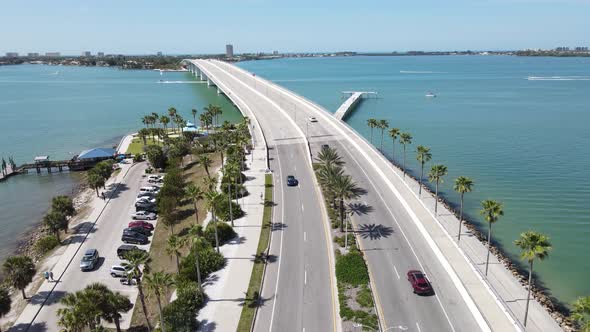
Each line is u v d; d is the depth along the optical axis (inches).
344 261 2487.7
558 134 6333.7
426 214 3189.0
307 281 2383.1
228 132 5285.4
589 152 5364.2
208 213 3319.4
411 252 2669.8
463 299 2193.7
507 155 5300.2
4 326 2185.0
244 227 3046.3
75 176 5083.7
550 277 2674.7
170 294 2343.8
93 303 1849.2
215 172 4311.0
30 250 3255.4
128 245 2898.6
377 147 5792.3
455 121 7495.1
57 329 2158.0
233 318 2089.1
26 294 2466.8
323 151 3865.7
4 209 4128.9
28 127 7598.4
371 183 3828.7
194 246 2229.3
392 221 3102.9
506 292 2395.4
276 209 3334.2
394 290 2274.9
